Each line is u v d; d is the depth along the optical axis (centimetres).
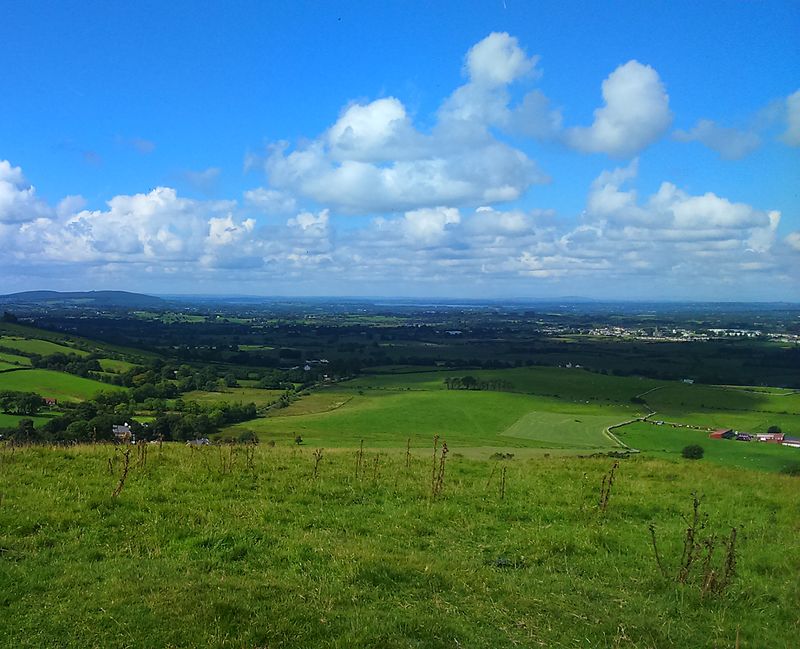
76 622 805
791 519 1512
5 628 786
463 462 2231
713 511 1561
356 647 779
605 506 1498
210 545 1120
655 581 1051
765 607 983
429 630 833
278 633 800
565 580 1052
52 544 1077
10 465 1571
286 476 1677
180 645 765
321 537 1193
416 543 1210
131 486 1448
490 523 1361
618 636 849
